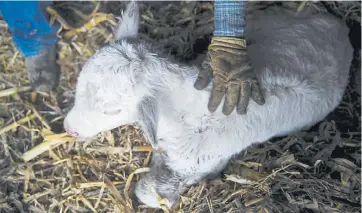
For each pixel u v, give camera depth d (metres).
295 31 3.11
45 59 3.26
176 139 2.89
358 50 3.35
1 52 3.30
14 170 3.15
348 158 3.15
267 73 2.92
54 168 3.17
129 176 3.12
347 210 2.96
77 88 2.76
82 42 3.34
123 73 2.68
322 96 3.04
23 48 3.21
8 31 3.32
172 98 2.79
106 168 3.17
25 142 3.21
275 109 2.93
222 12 2.70
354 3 3.35
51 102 3.28
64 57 3.33
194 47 3.36
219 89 2.73
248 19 3.20
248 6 3.33
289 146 3.10
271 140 3.15
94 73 2.69
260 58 2.98
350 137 3.19
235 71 2.71
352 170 3.06
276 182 2.98
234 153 3.00
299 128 3.12
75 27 3.38
